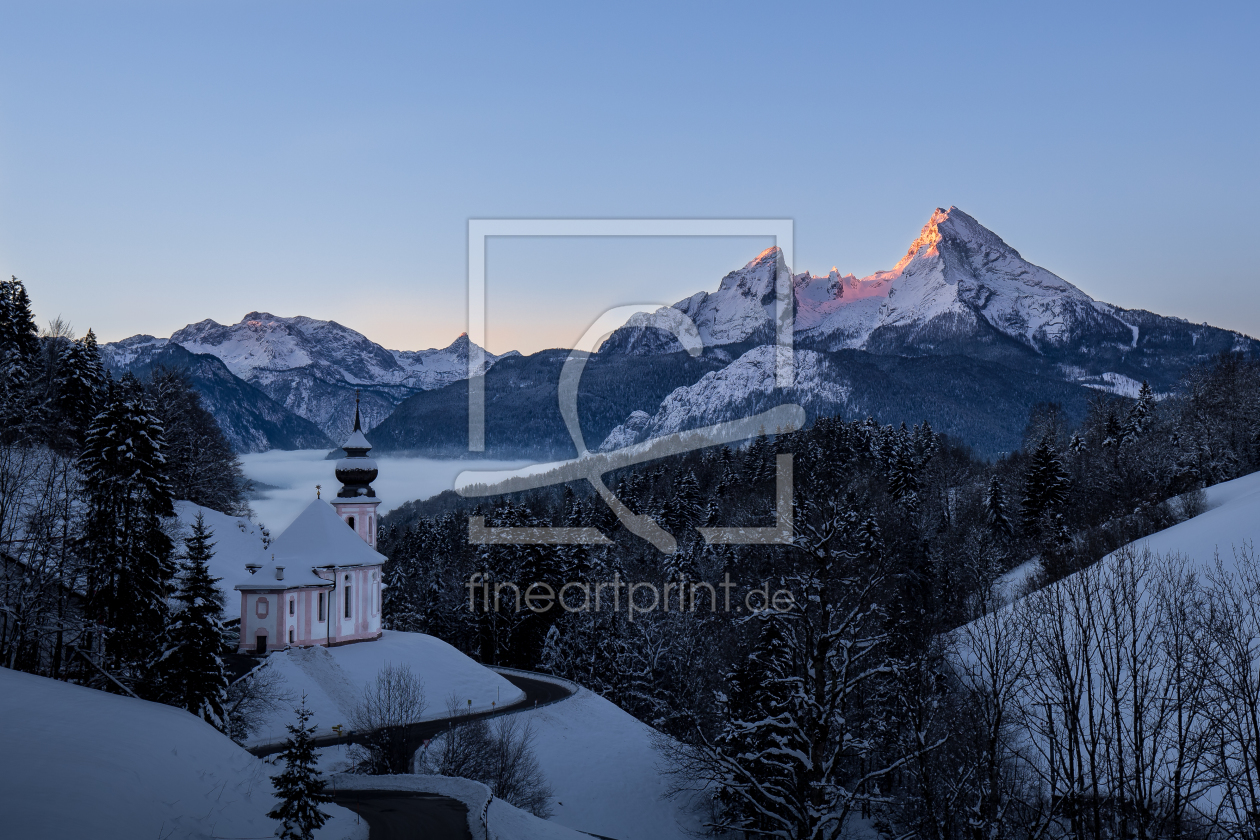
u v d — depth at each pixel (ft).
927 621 168.55
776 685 134.72
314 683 200.23
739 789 96.99
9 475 168.96
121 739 94.84
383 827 108.68
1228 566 179.63
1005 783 102.94
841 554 114.83
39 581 152.46
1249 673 95.96
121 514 154.30
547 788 175.63
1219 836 97.04
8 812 69.41
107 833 72.43
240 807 94.22
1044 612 115.55
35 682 111.65
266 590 222.07
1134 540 232.94
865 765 137.18
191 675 140.87
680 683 216.95
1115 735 108.58
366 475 284.82
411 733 166.30
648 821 172.76
